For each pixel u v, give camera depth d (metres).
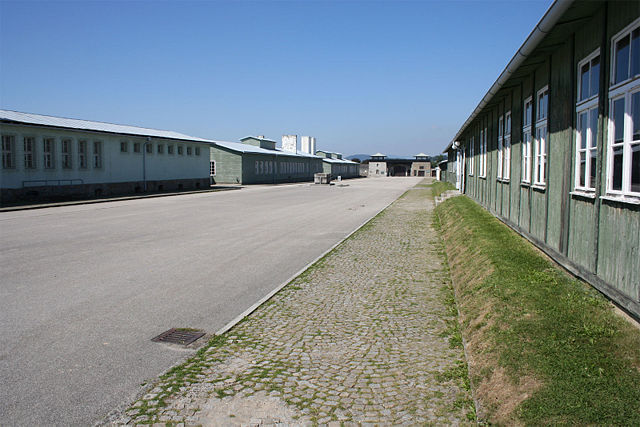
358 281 8.12
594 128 5.55
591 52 5.52
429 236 13.23
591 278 5.41
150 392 4.18
